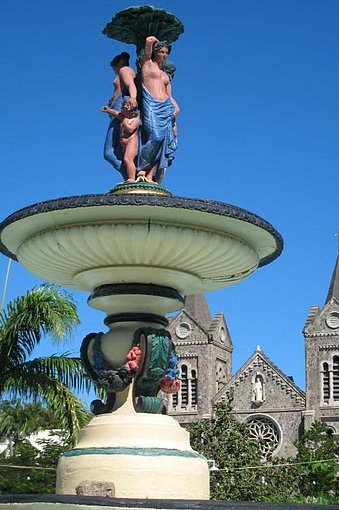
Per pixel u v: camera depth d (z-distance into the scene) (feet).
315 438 217.77
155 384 26.17
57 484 25.12
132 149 28.17
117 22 29.89
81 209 23.94
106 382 26.02
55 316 62.90
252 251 26.76
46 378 63.16
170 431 25.31
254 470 117.70
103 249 25.08
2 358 63.52
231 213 24.38
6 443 158.92
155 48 29.01
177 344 309.01
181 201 23.81
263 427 295.07
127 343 26.17
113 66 29.53
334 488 112.37
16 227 25.77
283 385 297.12
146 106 28.37
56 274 27.89
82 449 24.79
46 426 145.28
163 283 26.40
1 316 63.87
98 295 26.55
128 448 24.43
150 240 24.58
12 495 21.39
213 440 128.47
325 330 295.48
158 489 24.11
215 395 304.91
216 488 115.85
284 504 20.58
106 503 20.25
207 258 25.86
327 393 291.17
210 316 320.50
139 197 23.62
